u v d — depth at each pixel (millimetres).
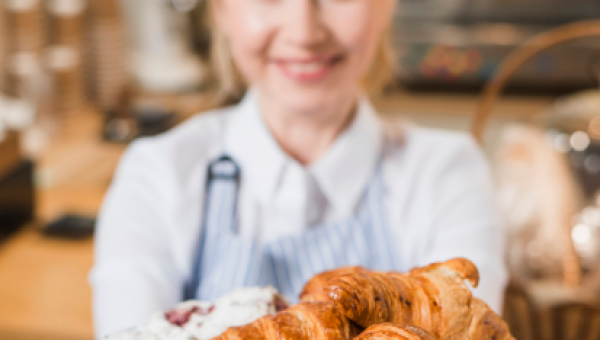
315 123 1163
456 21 3334
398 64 3385
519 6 3281
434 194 1182
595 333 1324
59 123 2238
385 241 1168
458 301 705
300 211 1164
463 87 3475
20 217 1752
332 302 663
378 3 1074
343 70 1077
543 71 3352
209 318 803
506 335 742
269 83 1092
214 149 1211
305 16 1030
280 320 656
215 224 1164
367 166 1186
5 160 1714
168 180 1173
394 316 669
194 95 2699
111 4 2539
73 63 2387
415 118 3562
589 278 1604
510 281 1344
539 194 1807
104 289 1099
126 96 2354
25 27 2217
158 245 1145
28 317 1476
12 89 2189
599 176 1853
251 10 1053
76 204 1846
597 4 3244
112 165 2045
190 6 2762
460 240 1138
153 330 779
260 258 1136
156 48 2828
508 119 3443
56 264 1642
